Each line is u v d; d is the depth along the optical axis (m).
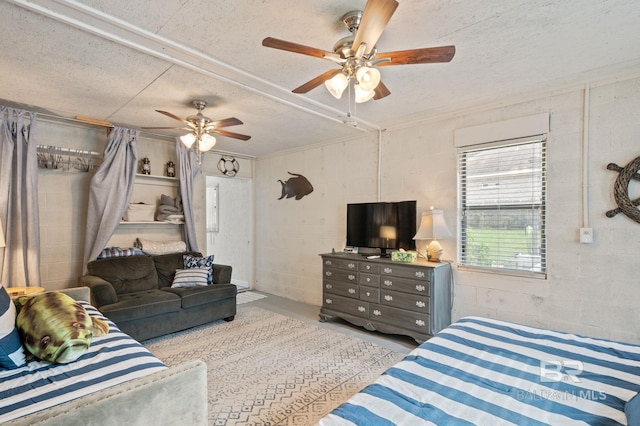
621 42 2.19
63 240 3.91
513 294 3.18
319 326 3.91
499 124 3.26
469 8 1.82
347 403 1.19
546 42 2.19
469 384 1.31
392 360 2.95
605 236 2.72
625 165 2.63
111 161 3.98
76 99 3.14
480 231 3.42
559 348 1.66
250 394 2.39
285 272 5.48
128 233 4.40
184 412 1.31
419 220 3.84
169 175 4.72
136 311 3.26
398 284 3.41
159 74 2.61
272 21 1.95
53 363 1.66
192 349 3.19
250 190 6.07
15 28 1.97
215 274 4.23
